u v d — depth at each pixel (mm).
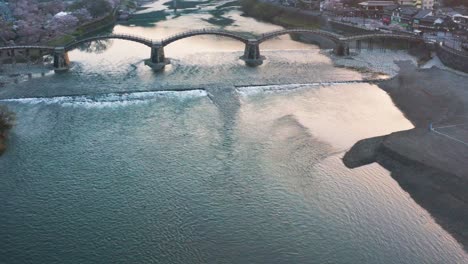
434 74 105625
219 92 93688
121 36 116688
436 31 142250
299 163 65000
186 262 46812
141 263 46750
